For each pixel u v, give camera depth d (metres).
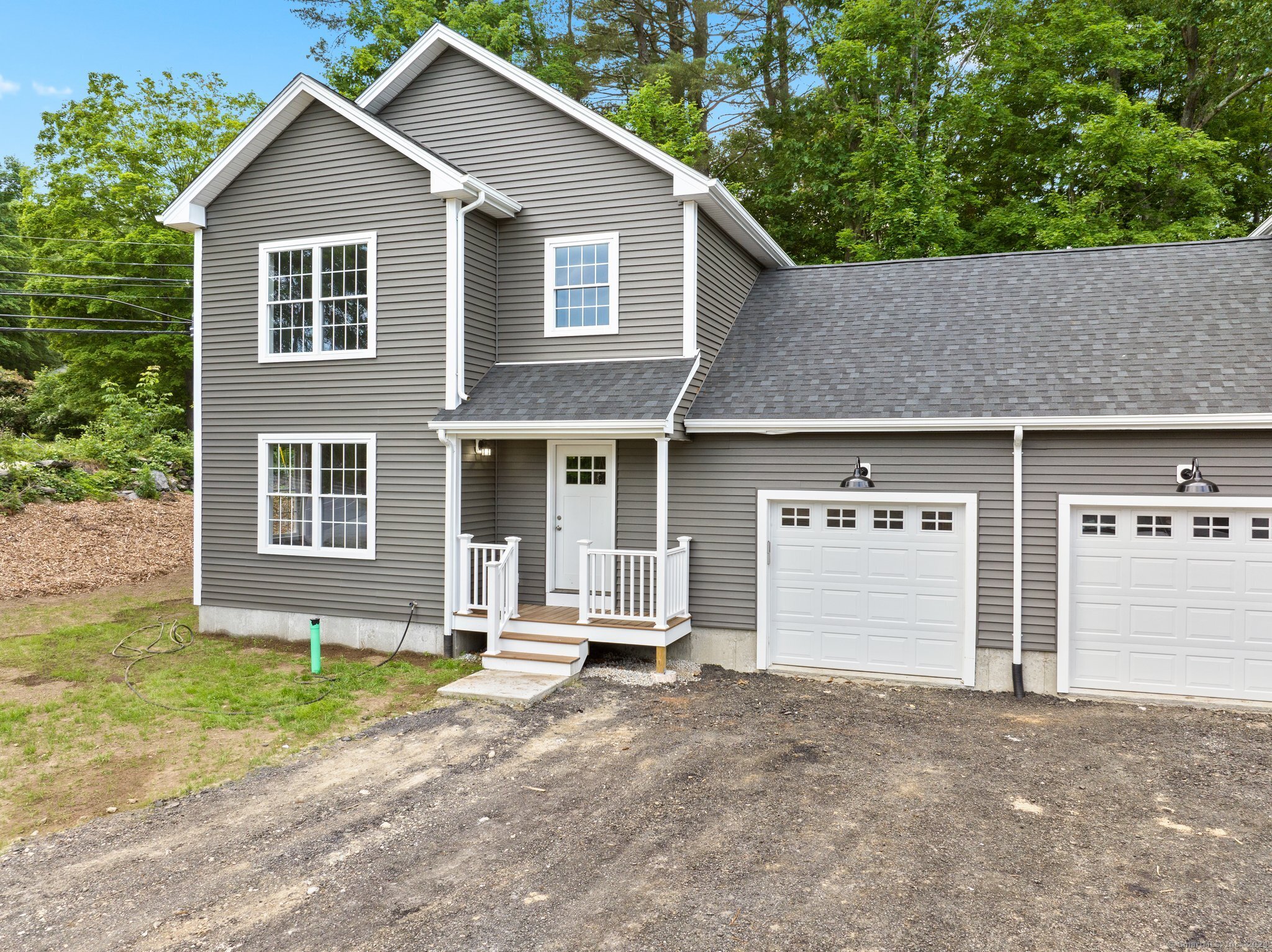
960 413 9.21
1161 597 8.97
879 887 5.02
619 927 4.58
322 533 11.42
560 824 5.94
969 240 20.33
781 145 22.53
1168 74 21.77
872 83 20.69
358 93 24.47
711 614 10.51
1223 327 9.70
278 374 11.52
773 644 10.30
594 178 11.15
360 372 11.05
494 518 11.60
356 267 11.14
